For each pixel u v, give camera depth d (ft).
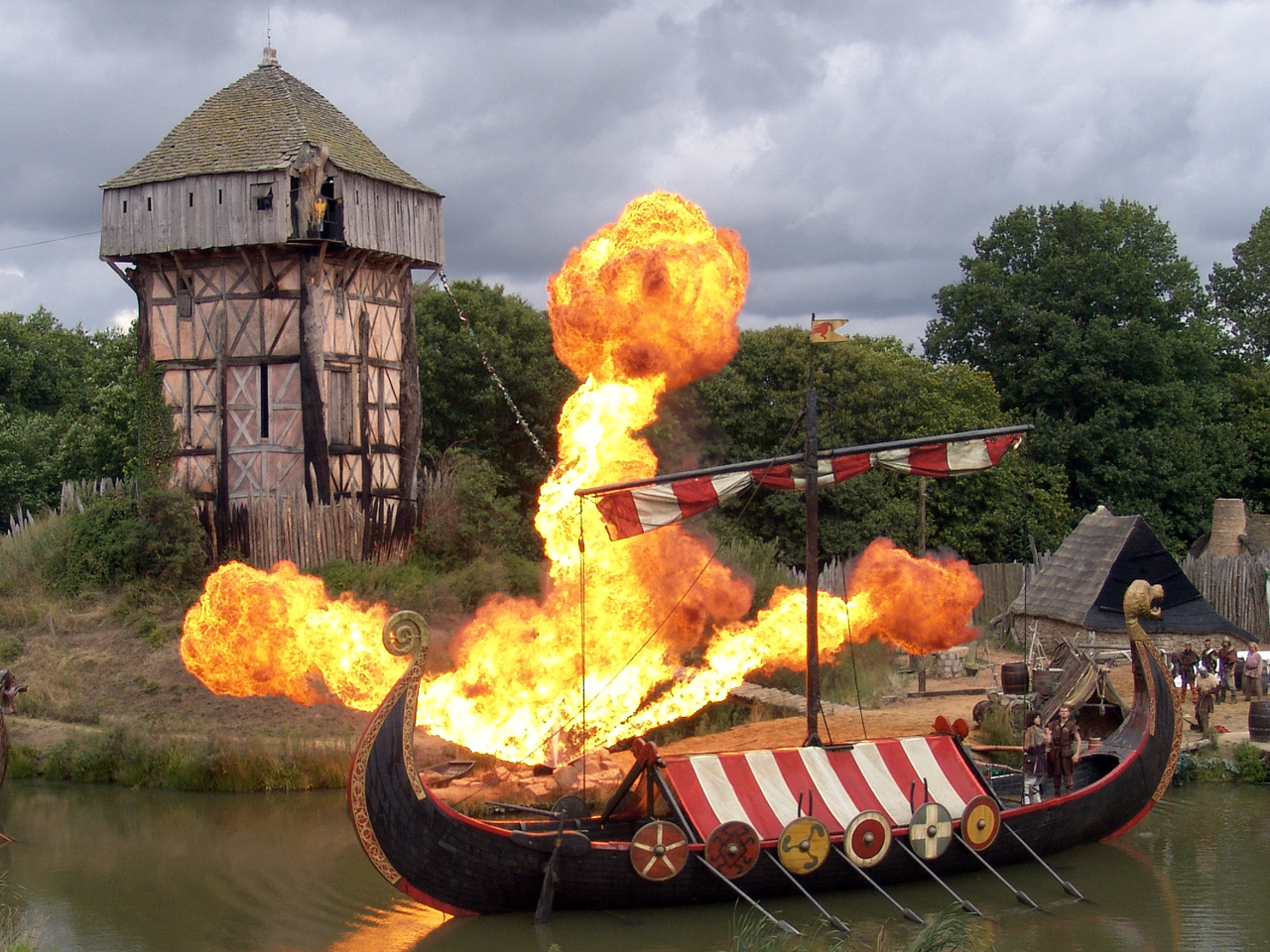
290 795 79.46
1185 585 115.24
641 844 54.13
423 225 127.03
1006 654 123.54
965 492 159.22
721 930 53.16
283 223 111.65
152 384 117.39
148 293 118.52
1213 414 200.13
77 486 128.77
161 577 110.52
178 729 88.63
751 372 147.54
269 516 112.27
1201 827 69.31
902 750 60.75
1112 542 117.19
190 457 116.57
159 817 73.82
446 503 125.39
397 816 52.19
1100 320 187.62
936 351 202.39
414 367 127.03
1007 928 53.36
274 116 118.11
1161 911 55.36
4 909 56.95
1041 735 66.49
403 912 56.34
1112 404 186.39
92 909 57.11
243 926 54.65
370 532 116.88
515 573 119.34
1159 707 67.56
